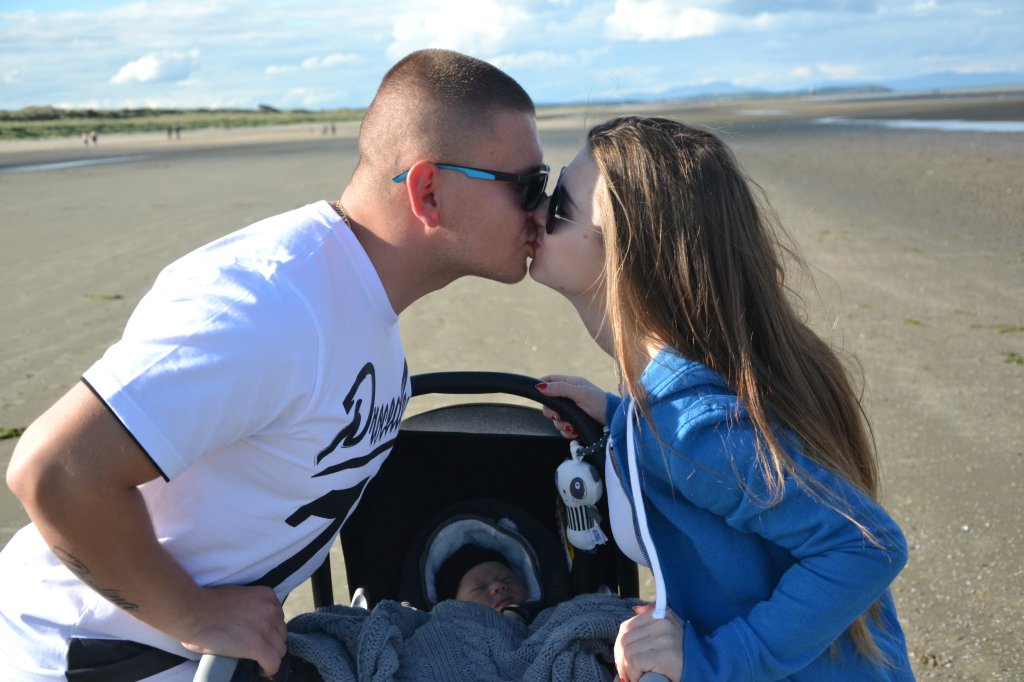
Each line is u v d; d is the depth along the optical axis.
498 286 7.89
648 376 1.45
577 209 1.55
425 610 2.12
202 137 83.62
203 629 1.39
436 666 1.66
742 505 1.38
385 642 1.62
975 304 7.24
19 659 1.51
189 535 1.45
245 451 1.40
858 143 28.72
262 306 1.30
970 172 18.16
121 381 1.21
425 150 1.49
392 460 2.16
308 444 1.43
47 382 5.29
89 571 1.29
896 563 1.36
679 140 1.50
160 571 1.33
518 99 1.56
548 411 2.05
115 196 17.75
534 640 1.70
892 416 4.85
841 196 14.70
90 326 6.59
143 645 1.49
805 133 36.44
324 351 1.38
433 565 2.15
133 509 1.27
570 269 1.59
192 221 12.70
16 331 6.49
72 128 124.38
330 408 1.43
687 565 1.52
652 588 3.35
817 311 6.98
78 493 1.21
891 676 1.61
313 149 39.56
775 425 1.43
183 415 1.22
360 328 1.48
